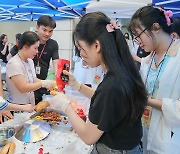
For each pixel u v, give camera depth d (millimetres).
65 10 3861
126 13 3564
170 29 1084
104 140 844
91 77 2482
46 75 2416
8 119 1421
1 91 1715
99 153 868
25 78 1678
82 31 787
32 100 1849
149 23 1013
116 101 745
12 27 9250
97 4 3520
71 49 5348
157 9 1052
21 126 1267
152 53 1226
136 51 2168
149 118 1187
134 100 783
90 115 794
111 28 786
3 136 1108
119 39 789
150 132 1168
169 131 1101
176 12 3260
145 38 1046
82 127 849
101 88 769
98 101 767
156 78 1139
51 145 1132
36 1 3406
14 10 4398
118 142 830
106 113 749
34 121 1315
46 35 2244
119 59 784
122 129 817
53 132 1281
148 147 1178
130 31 1080
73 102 1459
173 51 1098
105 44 767
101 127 759
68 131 1295
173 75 1077
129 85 763
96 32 771
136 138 874
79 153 1070
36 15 4863
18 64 1642
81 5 3641
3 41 5238
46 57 2393
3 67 3396
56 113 1487
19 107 1405
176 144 1104
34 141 1152
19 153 1041
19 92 1715
